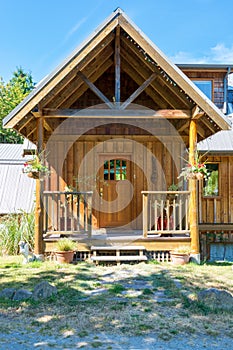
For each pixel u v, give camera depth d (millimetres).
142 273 6441
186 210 7762
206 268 6922
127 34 7188
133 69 8789
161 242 7562
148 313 4441
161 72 7316
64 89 8023
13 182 11898
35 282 5824
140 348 3514
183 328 3986
